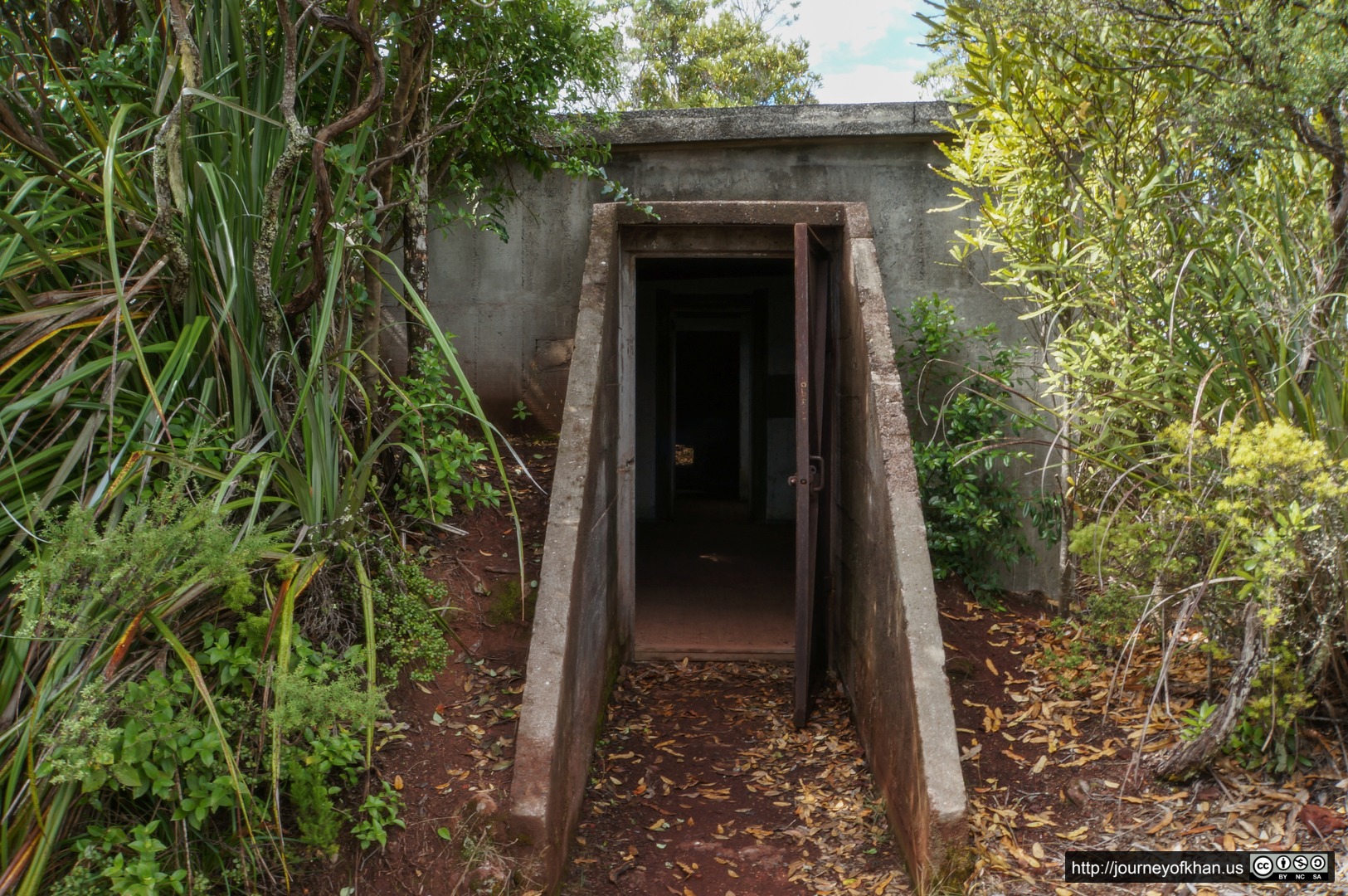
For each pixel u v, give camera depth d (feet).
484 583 12.61
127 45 11.03
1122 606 10.86
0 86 8.71
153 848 7.10
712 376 41.65
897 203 16.76
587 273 14.65
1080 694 12.18
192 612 8.41
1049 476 15.72
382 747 9.87
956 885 9.01
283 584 8.41
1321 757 9.61
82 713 6.93
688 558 24.77
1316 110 9.64
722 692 15.40
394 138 12.19
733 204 15.61
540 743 9.70
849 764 12.87
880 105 16.35
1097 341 11.73
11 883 6.43
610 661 14.82
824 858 10.69
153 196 9.50
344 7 11.95
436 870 8.85
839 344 16.19
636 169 17.28
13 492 7.86
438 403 11.91
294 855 8.32
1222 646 10.57
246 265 9.78
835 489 16.34
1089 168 12.43
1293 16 9.62
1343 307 9.79
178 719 7.44
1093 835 9.57
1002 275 14.39
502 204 16.69
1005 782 10.77
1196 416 9.28
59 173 8.39
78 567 7.08
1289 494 8.80
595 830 11.37
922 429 16.20
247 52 10.92
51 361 8.18
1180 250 11.00
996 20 11.32
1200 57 10.93
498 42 13.32
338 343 10.66
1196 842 9.11
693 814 11.73
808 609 13.93
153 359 9.27
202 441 8.77
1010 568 15.61
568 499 11.97
